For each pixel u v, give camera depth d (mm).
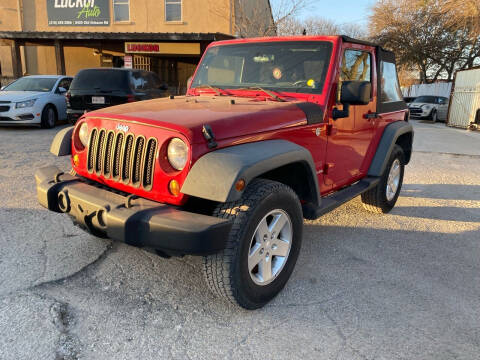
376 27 29078
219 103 3133
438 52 27344
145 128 2584
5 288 2908
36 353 2256
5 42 18922
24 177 5863
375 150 4469
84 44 18703
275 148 2656
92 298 2854
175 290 3012
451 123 18828
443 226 4656
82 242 3758
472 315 2816
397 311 2838
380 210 4898
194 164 2373
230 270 2453
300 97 3412
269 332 2559
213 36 16109
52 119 11438
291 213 2871
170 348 2371
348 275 3359
